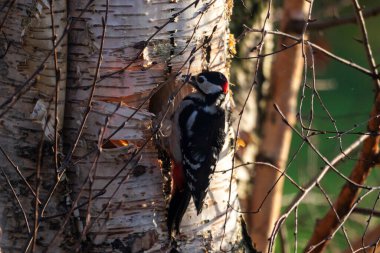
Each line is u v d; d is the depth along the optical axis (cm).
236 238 1127
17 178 984
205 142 1094
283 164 1528
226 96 1127
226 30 1125
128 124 1005
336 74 2366
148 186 1031
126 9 996
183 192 1070
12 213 989
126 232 1026
